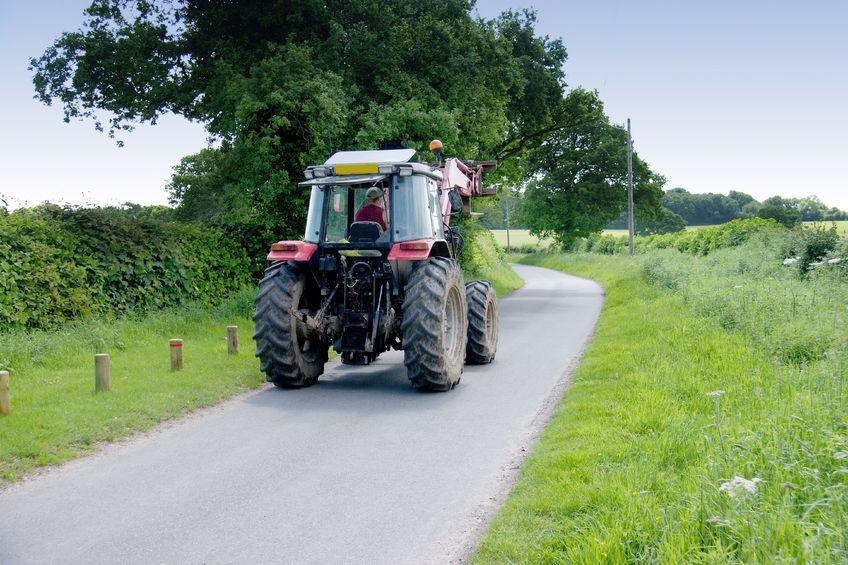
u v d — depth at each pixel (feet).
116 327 36.83
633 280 79.10
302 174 56.34
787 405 17.95
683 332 33.53
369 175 29.07
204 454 19.33
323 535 13.82
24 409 22.67
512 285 97.76
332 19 60.85
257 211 54.03
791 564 9.63
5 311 32.09
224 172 60.75
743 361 25.70
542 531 12.91
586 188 187.83
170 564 12.62
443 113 57.72
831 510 11.30
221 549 13.23
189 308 43.68
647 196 190.70
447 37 63.10
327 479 17.13
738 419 17.79
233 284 49.96
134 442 20.57
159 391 25.80
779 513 10.98
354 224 28.89
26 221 35.68
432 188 31.96
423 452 19.31
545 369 31.96
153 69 66.33
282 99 50.98
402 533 13.87
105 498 15.93
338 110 52.24
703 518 11.54
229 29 66.95
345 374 32.14
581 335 43.37
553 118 108.58
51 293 34.91
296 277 28.66
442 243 31.50
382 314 28.96
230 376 29.53
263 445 20.17
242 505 15.46
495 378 30.19
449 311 28.89
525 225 201.36
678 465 15.61
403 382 30.01
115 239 40.55
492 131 71.00
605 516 12.46
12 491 16.43
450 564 12.49
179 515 14.89
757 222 104.17
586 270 136.05
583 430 19.02
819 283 40.96
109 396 24.66
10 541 13.62
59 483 16.97
